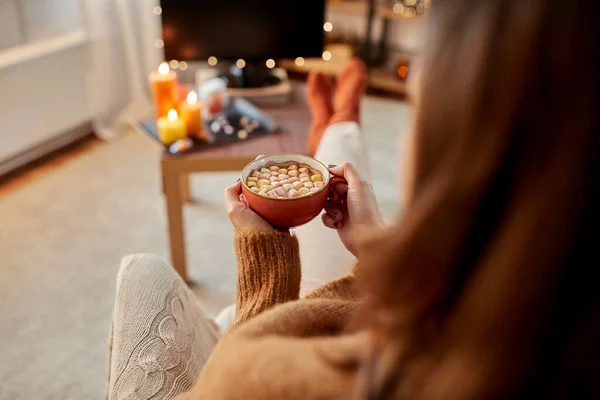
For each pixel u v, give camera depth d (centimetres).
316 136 173
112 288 180
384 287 37
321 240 112
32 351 156
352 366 44
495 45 30
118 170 246
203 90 194
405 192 40
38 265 188
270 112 199
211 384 53
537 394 34
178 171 162
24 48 235
